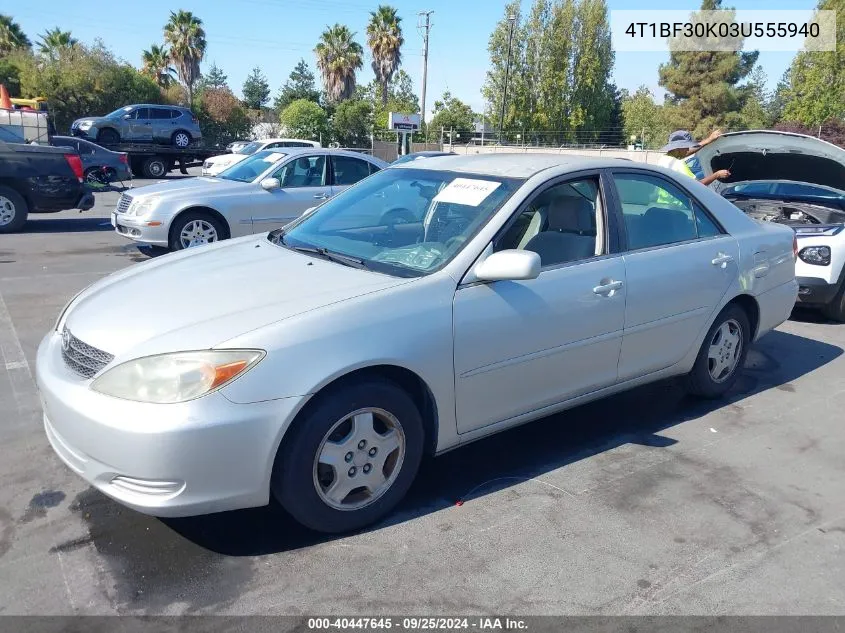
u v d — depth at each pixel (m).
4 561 2.88
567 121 50.06
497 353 3.39
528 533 3.20
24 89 40.25
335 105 52.47
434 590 2.78
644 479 3.76
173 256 3.96
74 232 12.01
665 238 4.27
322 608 2.66
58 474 3.59
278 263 3.54
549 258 3.69
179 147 28.88
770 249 4.88
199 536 3.09
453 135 45.94
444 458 3.96
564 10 48.09
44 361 3.13
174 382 2.66
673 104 50.16
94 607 2.62
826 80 31.00
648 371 4.24
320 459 2.94
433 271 3.30
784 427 4.52
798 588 2.88
